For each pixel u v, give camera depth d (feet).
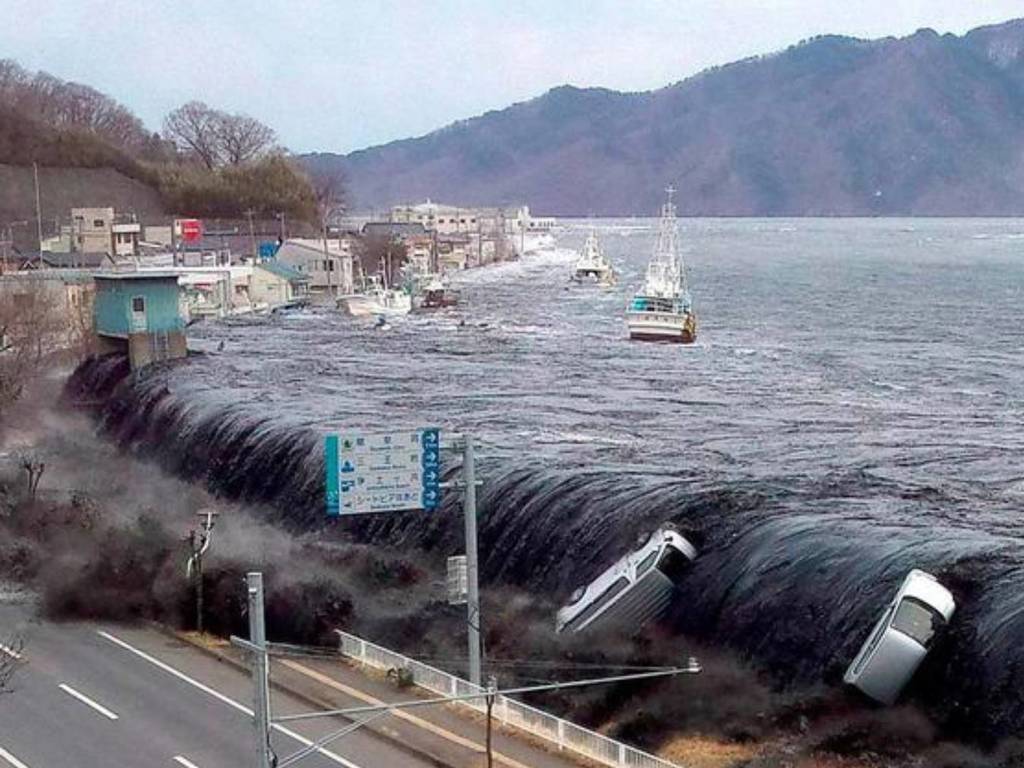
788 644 124.06
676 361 329.31
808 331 414.21
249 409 216.54
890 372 310.86
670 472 176.04
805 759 105.50
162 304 278.46
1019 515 156.56
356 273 571.69
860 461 194.39
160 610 145.18
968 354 349.61
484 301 542.16
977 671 111.04
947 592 117.39
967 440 215.10
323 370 287.07
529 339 380.17
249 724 115.85
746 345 372.38
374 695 121.29
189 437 215.51
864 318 456.45
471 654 115.85
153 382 249.55
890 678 111.55
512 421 225.97
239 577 146.51
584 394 264.72
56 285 320.91
